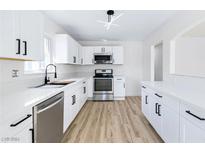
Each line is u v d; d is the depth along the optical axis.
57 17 3.15
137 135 2.51
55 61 3.47
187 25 2.55
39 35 2.04
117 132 2.64
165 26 3.54
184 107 1.49
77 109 3.43
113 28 4.06
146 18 3.22
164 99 2.04
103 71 5.56
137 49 5.95
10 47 1.40
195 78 2.25
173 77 3.03
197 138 1.28
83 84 4.33
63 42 3.47
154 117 2.50
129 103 4.77
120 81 5.21
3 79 1.79
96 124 3.03
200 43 3.10
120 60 5.46
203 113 1.19
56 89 2.12
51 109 1.78
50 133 1.75
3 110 1.12
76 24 3.67
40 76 2.78
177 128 1.65
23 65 2.20
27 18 1.70
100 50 5.43
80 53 5.07
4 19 1.32
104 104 4.66
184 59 3.21
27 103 1.30
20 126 1.16
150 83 3.08
